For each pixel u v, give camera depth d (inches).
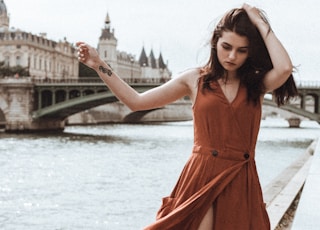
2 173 1133.7
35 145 1888.5
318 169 248.1
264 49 107.7
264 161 1393.9
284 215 275.7
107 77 110.6
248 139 108.7
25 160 1398.9
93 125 3988.7
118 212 733.3
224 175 105.3
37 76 4566.9
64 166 1282.0
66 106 2573.8
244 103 106.9
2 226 649.6
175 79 112.6
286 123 5679.1
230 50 105.1
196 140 111.3
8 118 2723.9
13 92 2711.6
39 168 1236.5
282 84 112.2
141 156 1556.3
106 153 1633.9
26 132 2696.9
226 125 106.8
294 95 115.6
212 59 109.4
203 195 104.5
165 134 2778.1
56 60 5147.6
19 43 4557.1
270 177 1083.3
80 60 110.7
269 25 106.8
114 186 973.2
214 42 109.0
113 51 6835.6
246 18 106.0
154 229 105.0
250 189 108.3
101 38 6786.4
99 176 1106.7
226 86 108.3
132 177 1098.7
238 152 107.3
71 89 2583.7
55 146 1863.9
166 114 5246.1
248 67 108.8
